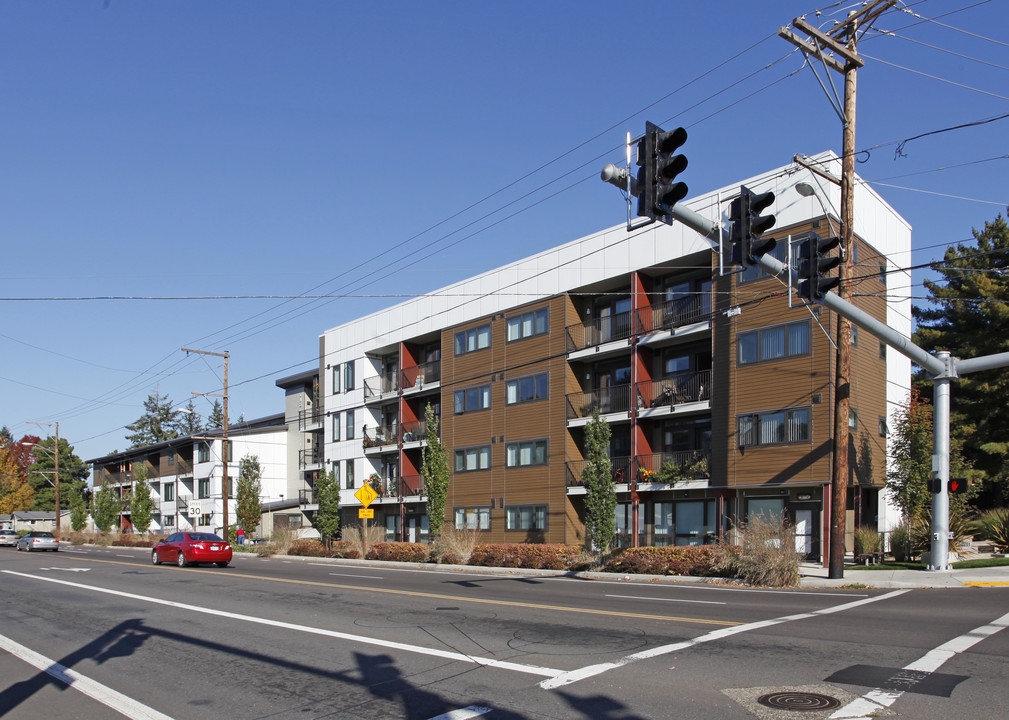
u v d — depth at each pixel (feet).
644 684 27.86
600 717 24.09
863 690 26.30
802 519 89.97
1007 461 109.60
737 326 95.40
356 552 127.13
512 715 24.70
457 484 135.64
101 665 34.68
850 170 72.49
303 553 138.92
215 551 103.24
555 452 118.42
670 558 81.97
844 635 36.76
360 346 165.68
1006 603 49.19
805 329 88.79
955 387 123.65
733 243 38.24
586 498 94.94
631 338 107.76
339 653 35.60
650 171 33.73
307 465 191.62
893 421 97.04
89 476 354.13
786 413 89.51
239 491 165.48
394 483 153.28
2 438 341.41
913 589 62.34
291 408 214.28
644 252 107.04
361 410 163.43
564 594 59.98
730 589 64.85
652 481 103.09
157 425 363.76
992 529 91.91
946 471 73.20
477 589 65.31
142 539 187.83
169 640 40.60
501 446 127.95
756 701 25.29
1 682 31.65
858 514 91.25
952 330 127.65
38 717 26.32
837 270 86.07
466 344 137.28
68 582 76.89
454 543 110.63
